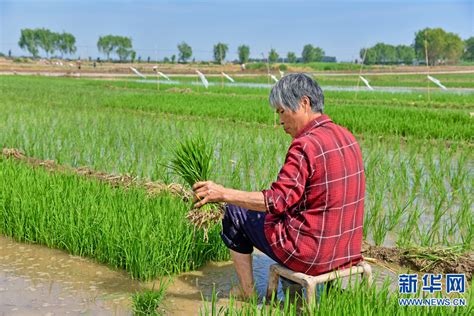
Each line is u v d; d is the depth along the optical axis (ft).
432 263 17.58
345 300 12.09
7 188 21.16
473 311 12.03
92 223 18.17
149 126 46.03
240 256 14.98
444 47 375.04
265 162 31.83
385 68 312.71
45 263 17.46
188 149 14.25
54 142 36.65
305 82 13.15
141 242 16.19
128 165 30.76
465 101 83.51
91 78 183.11
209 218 14.11
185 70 264.52
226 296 15.20
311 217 13.12
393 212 22.44
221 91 110.83
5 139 37.70
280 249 13.48
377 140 42.06
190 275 16.74
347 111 57.06
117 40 447.42
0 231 20.15
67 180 22.21
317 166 12.78
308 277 13.33
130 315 13.89
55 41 442.50
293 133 13.67
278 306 12.23
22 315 13.78
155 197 20.36
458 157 35.91
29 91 92.68
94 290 15.42
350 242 13.60
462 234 20.76
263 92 108.58
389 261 18.29
